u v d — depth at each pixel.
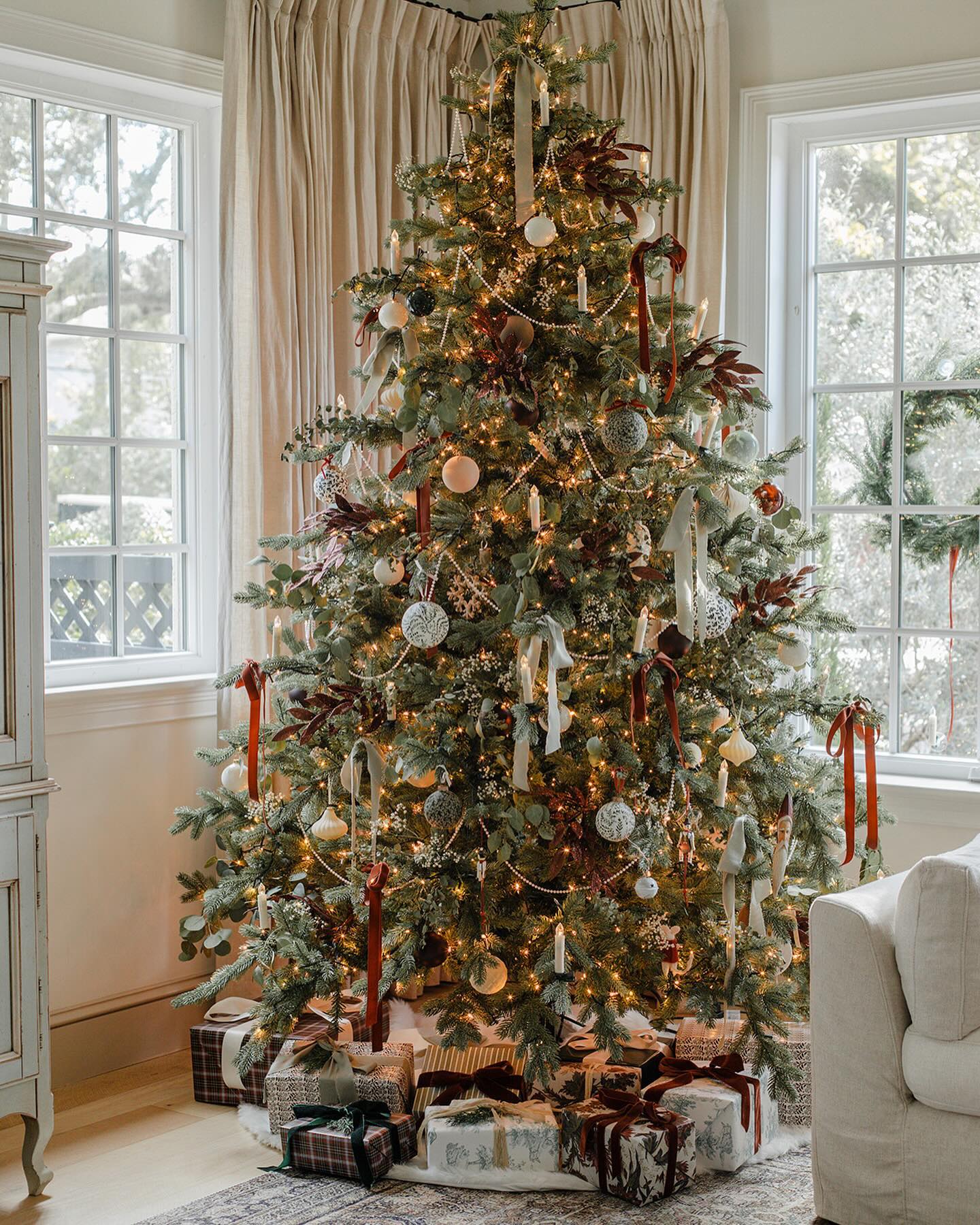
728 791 2.86
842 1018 2.49
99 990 3.38
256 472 3.53
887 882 2.72
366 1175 2.66
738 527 2.78
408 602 2.86
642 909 2.79
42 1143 2.67
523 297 2.80
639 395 2.62
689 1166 2.63
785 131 3.88
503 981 2.63
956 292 3.76
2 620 2.63
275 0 3.53
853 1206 2.49
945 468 3.80
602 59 2.83
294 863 3.09
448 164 2.91
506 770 2.75
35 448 2.66
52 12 3.23
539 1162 2.66
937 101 3.63
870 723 2.85
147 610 3.64
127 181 3.56
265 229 3.55
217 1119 3.06
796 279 3.92
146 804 3.48
